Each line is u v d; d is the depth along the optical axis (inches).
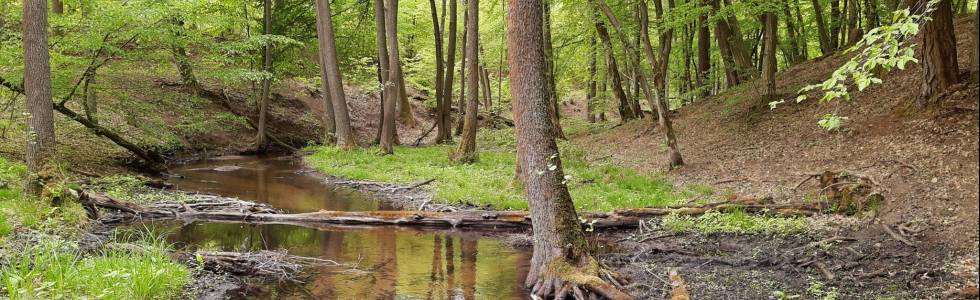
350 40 1216.2
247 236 398.0
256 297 266.4
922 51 521.7
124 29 582.9
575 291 249.3
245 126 1088.8
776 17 730.2
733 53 858.8
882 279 268.7
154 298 249.6
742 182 538.9
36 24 403.2
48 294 237.1
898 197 379.9
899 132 511.5
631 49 629.9
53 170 405.4
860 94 636.7
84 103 626.5
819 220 377.7
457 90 1662.2
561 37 1009.5
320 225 440.8
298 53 1170.0
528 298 266.7
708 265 310.8
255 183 665.6
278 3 1079.6
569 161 722.2
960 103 484.1
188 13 637.9
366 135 1311.5
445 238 397.1
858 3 876.0
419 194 579.2
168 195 528.1
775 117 713.6
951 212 338.6
